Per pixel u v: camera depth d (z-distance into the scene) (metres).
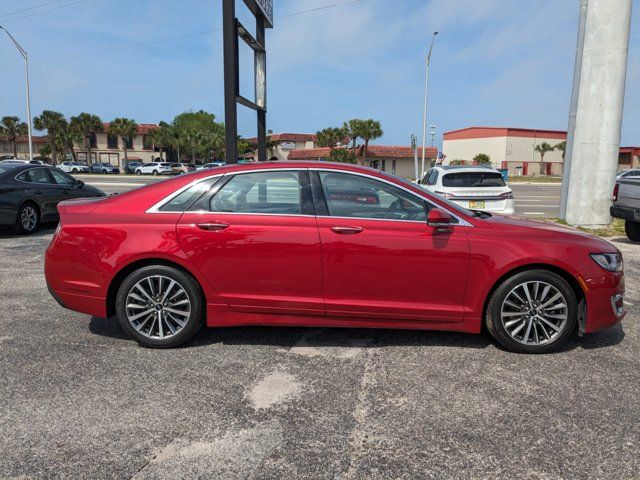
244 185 3.97
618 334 4.39
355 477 2.43
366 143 55.34
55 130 62.03
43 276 6.37
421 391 3.30
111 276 3.89
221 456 2.59
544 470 2.49
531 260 3.76
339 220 3.85
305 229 3.83
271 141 65.00
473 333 4.18
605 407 3.10
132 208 3.99
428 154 59.88
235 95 8.25
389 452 2.63
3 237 9.39
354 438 2.76
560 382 3.44
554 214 14.75
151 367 3.65
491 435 2.79
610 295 3.86
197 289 3.93
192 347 4.04
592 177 10.74
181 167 56.81
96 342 4.13
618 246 8.82
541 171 73.31
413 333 4.39
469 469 2.49
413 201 3.93
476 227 3.87
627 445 2.70
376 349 4.02
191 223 3.87
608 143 10.60
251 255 3.84
